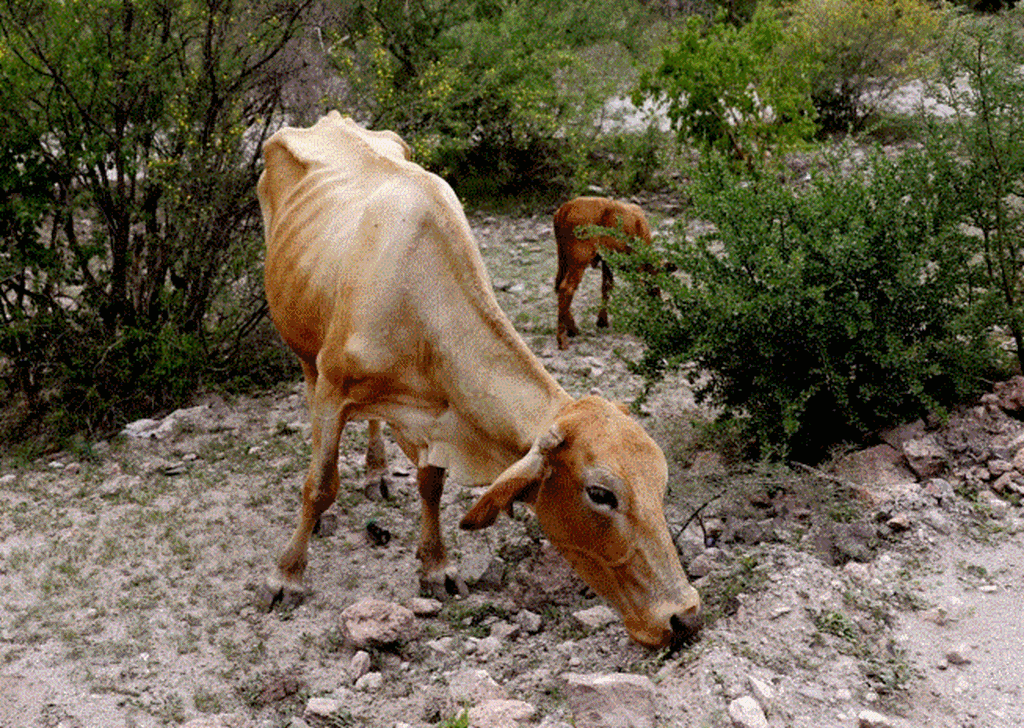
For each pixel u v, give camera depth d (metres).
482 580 5.30
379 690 4.47
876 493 5.41
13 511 6.42
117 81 8.01
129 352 8.17
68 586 5.46
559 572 5.19
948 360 6.03
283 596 5.23
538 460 4.02
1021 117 6.26
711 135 11.80
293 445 7.14
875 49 14.22
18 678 4.68
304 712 4.33
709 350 5.92
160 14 8.22
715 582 4.73
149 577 5.51
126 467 7.02
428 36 13.60
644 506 3.86
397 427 4.83
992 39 6.59
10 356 8.11
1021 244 6.37
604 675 4.17
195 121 8.42
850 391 6.04
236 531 6.00
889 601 4.62
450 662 4.65
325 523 5.91
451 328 4.50
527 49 13.54
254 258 8.53
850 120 14.66
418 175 4.90
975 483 5.45
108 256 9.59
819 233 5.89
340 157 5.73
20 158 7.96
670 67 11.98
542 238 11.70
